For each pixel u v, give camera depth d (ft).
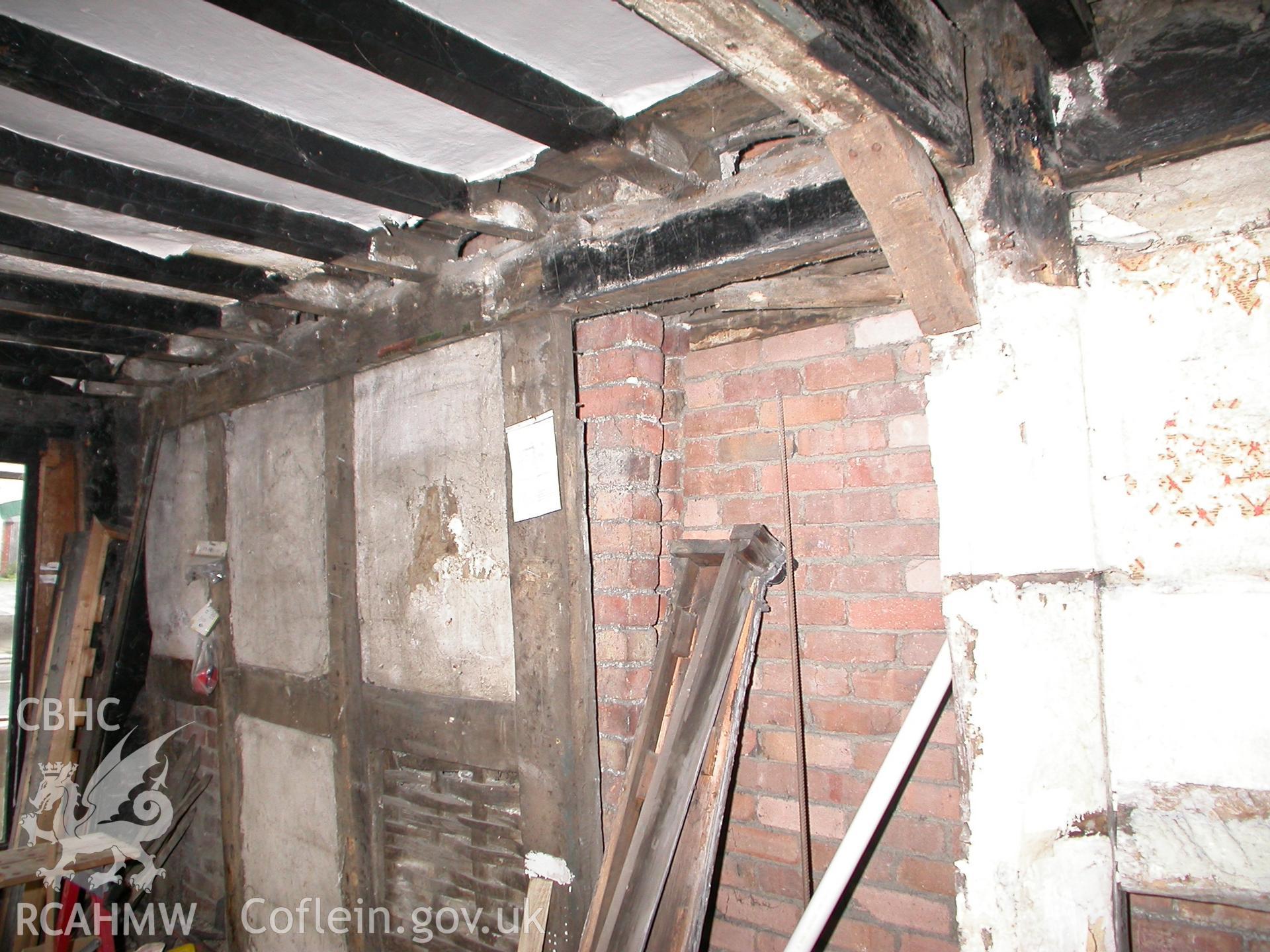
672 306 6.93
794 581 6.86
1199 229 4.36
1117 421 4.54
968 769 4.26
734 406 7.42
